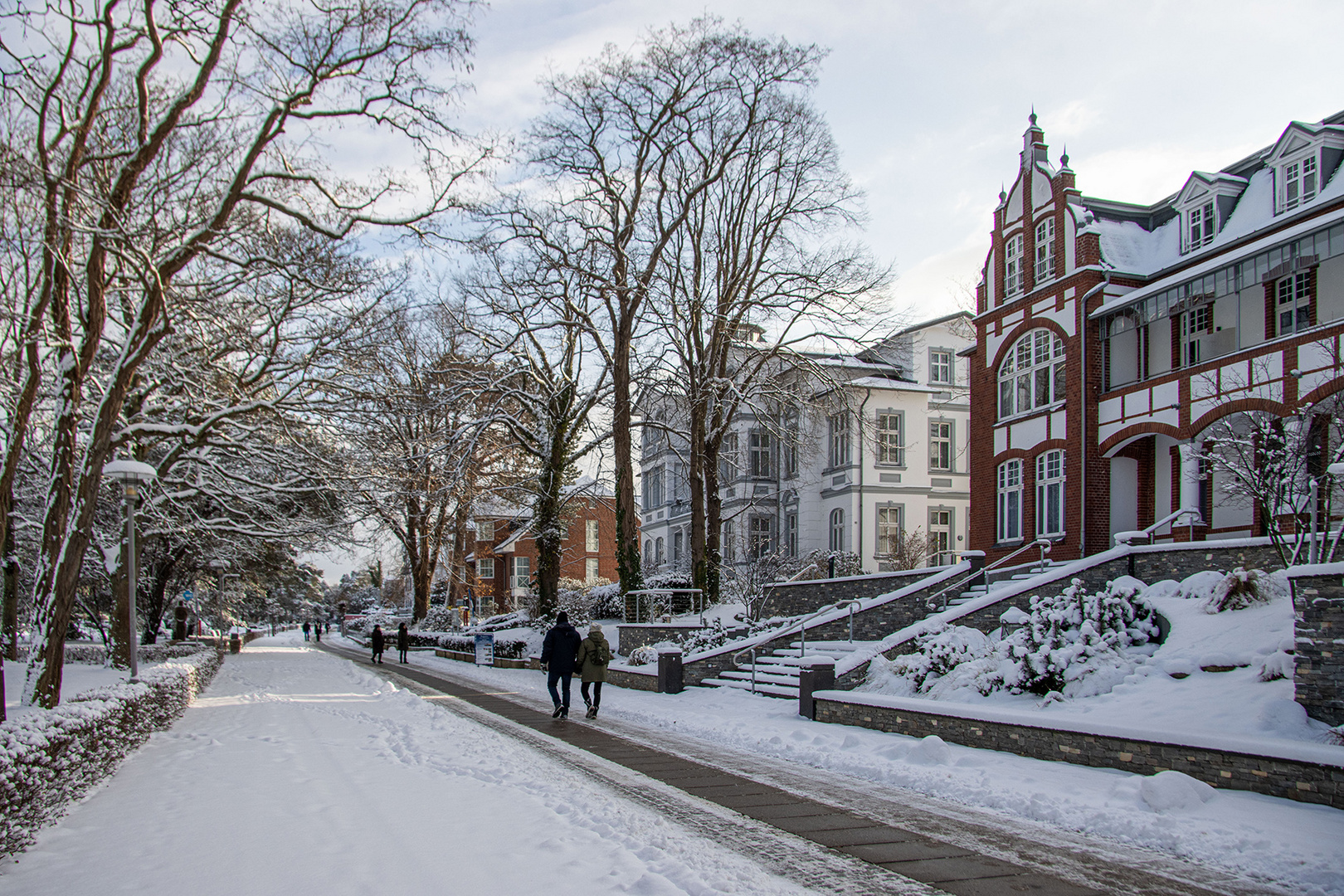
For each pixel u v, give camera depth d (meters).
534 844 6.65
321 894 5.48
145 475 15.45
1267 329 19.02
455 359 31.70
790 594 25.41
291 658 39.88
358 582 140.38
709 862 6.48
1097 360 22.84
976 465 27.55
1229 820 7.39
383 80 15.73
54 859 6.28
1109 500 22.61
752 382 29.56
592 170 28.83
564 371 34.59
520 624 39.50
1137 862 6.62
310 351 21.17
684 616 28.36
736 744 12.42
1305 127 18.94
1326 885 6.01
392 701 18.12
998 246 26.83
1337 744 9.26
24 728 7.10
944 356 39.25
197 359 20.95
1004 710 11.05
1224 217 21.27
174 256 14.54
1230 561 14.72
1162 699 11.48
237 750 11.39
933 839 7.25
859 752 11.05
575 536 64.75
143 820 7.45
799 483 39.31
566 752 11.64
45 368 18.42
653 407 32.44
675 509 48.25
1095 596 14.69
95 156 13.93
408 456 28.22
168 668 15.67
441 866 6.06
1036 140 25.39
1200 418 19.64
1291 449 13.73
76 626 47.41
